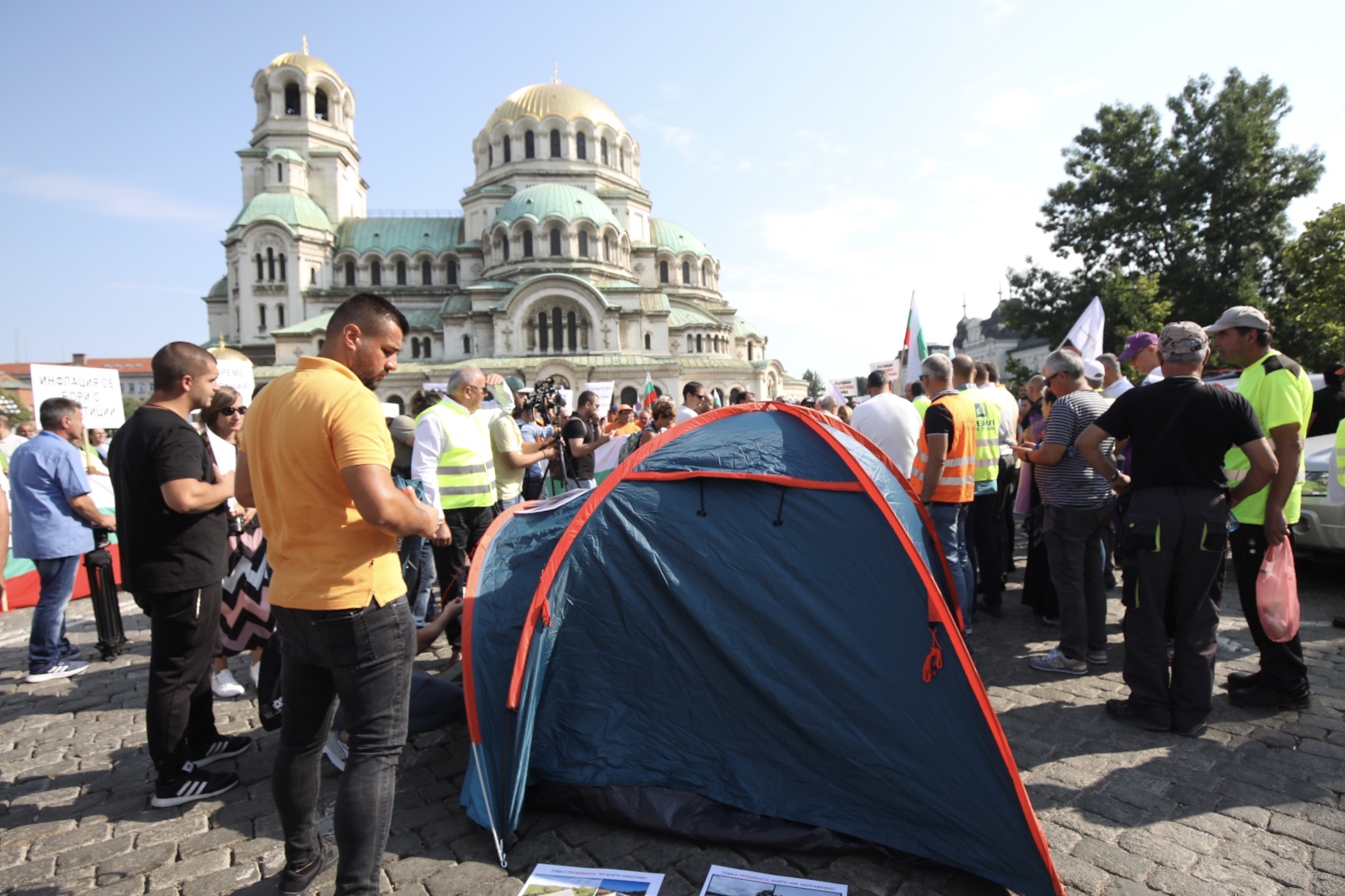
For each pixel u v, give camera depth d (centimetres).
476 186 6081
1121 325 2966
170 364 432
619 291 5262
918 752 360
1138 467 483
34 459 675
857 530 398
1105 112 3384
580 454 894
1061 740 466
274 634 533
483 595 441
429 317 5500
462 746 497
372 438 299
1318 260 2231
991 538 757
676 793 394
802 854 360
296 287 5350
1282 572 479
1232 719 489
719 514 418
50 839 402
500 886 343
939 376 618
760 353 7425
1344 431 657
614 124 6184
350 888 304
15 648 816
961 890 331
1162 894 316
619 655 417
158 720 426
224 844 394
